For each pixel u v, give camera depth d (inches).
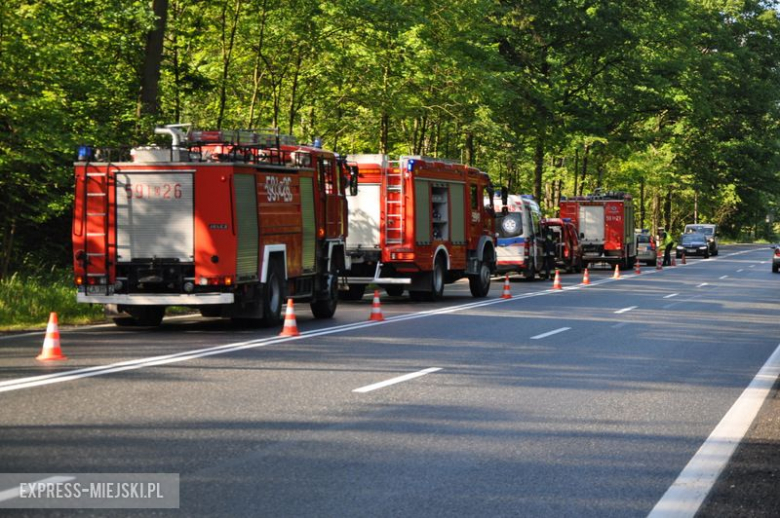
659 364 566.3
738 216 4488.2
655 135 2647.6
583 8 2228.1
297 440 335.6
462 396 434.6
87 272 684.7
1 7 788.0
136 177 680.4
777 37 3321.9
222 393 421.7
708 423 388.8
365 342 630.5
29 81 826.8
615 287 1371.8
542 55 2177.7
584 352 612.1
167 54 1184.2
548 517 251.6
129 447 316.2
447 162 1061.8
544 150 2253.9
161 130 726.5
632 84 2439.7
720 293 1259.8
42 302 754.8
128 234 681.6
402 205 991.6
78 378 453.1
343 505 257.6
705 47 3075.8
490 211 1167.0
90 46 941.8
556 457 320.8
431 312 885.8
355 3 1282.0
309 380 465.1
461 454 321.4
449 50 1533.0
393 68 1450.5
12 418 357.1
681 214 4384.8
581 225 2064.5
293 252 758.5
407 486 279.1
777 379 518.6
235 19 1236.5
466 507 259.0
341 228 855.7
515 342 655.8
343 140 1699.1
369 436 345.4
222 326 722.2
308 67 1409.9
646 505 265.1
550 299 1100.5
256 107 1456.7
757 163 3705.7
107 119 980.6
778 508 265.3
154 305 710.5
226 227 673.0
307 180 787.4
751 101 3169.3
